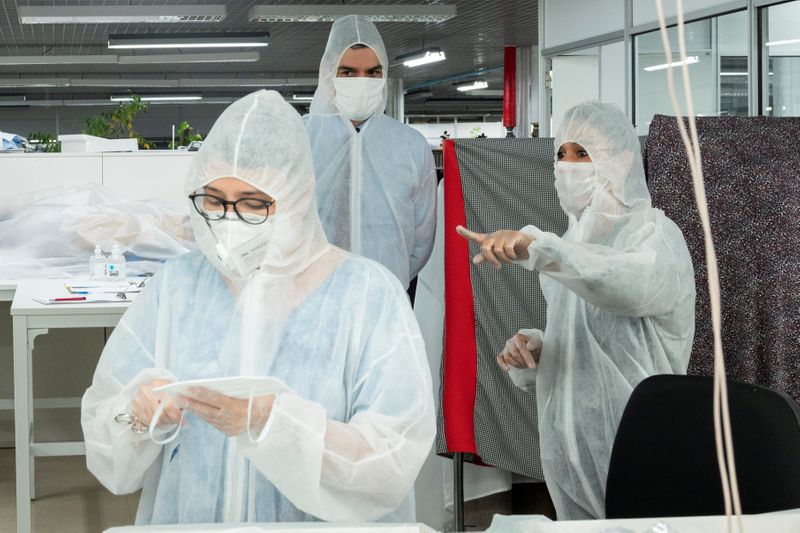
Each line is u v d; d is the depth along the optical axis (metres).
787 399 1.44
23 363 2.83
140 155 4.28
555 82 8.73
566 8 8.41
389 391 1.42
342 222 3.06
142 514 1.56
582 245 2.21
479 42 15.72
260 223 1.45
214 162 1.45
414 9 10.84
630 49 7.40
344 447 1.34
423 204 3.15
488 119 29.02
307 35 14.76
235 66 18.70
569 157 2.42
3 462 4.14
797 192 2.47
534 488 2.93
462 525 2.74
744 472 1.45
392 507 1.44
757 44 5.82
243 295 1.49
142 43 12.31
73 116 24.02
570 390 2.42
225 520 1.45
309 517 1.46
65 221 3.69
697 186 0.74
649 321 2.33
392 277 1.54
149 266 3.74
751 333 2.50
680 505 1.56
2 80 18.88
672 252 2.33
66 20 10.23
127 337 1.53
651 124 2.55
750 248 2.49
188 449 1.47
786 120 2.54
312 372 1.46
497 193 2.69
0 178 4.19
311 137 3.08
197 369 1.46
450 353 2.65
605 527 1.07
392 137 3.12
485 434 2.62
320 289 1.51
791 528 1.08
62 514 3.46
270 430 1.28
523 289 2.63
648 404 1.62
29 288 3.26
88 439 1.47
